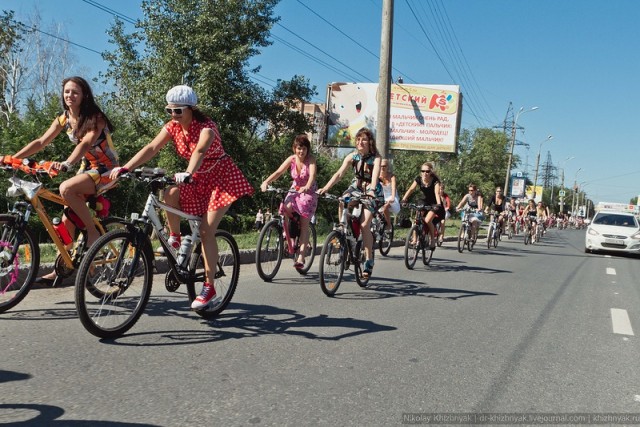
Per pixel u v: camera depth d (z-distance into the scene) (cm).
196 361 348
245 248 863
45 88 3378
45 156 1542
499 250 1507
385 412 289
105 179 434
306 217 688
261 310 508
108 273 375
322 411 284
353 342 418
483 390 332
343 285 688
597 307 649
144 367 330
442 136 2872
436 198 945
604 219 1688
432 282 765
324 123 2953
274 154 2419
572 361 406
